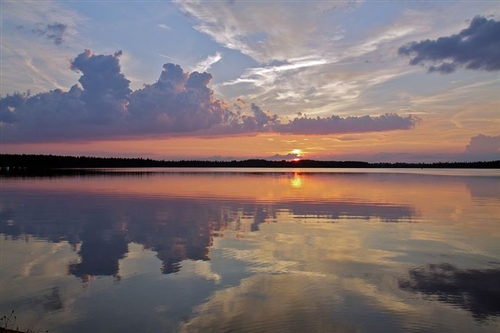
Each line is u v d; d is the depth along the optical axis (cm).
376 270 1553
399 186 6444
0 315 1160
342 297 1280
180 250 1878
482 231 2325
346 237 2156
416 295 1296
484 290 1333
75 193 4925
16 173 11631
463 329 1071
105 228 2455
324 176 11531
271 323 1100
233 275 1501
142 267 1606
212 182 7644
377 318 1129
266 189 5753
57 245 1994
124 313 1170
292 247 1928
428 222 2658
